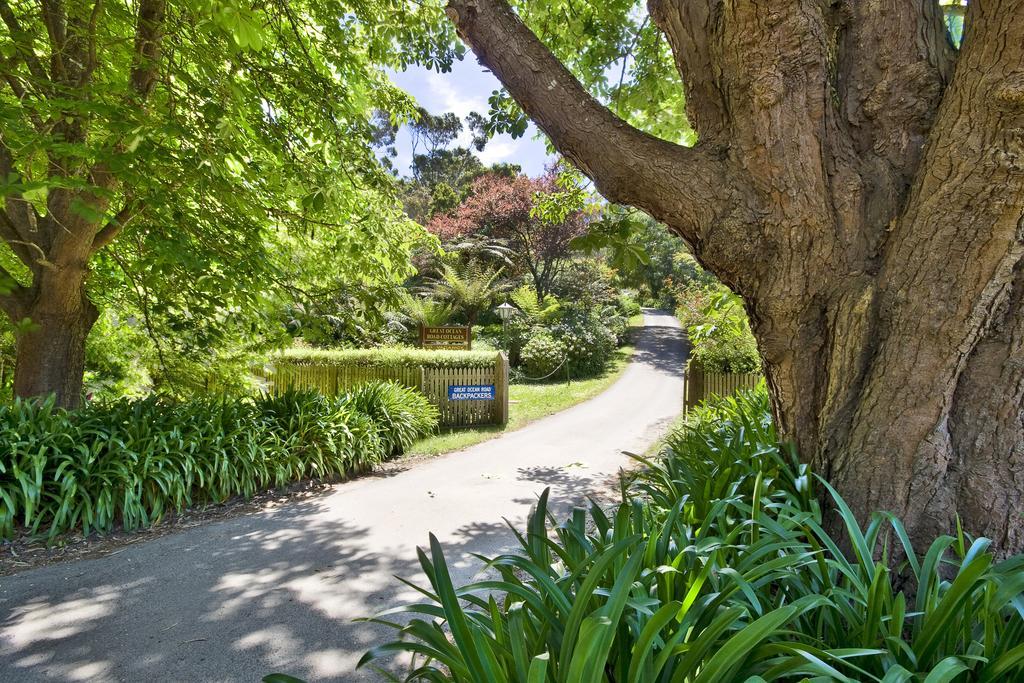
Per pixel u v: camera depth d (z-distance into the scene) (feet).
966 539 7.57
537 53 9.46
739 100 8.73
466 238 87.20
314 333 22.50
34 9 18.24
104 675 9.49
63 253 19.16
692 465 12.26
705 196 8.91
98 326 27.02
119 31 17.58
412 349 44.86
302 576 13.47
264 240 24.17
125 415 19.40
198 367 26.94
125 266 22.61
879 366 8.11
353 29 23.45
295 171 19.13
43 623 11.21
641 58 20.38
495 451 28.76
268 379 37.55
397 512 18.42
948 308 7.54
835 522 8.31
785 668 4.80
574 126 9.20
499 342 69.15
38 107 13.64
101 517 16.02
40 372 20.06
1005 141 6.97
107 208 19.74
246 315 24.31
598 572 5.11
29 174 15.81
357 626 11.15
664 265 118.73
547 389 54.90
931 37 8.78
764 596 6.44
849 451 8.30
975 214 7.27
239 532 16.47
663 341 90.84
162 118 15.72
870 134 8.84
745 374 35.24
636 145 9.11
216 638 10.68
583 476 23.56
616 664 5.42
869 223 8.55
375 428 25.90
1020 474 7.58
